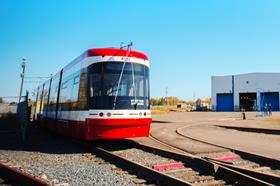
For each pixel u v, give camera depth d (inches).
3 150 521.0
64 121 636.1
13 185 292.0
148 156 446.9
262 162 407.2
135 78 522.3
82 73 542.0
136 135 507.8
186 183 264.7
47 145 587.5
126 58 520.7
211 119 1395.2
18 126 984.9
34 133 853.8
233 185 292.0
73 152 498.3
